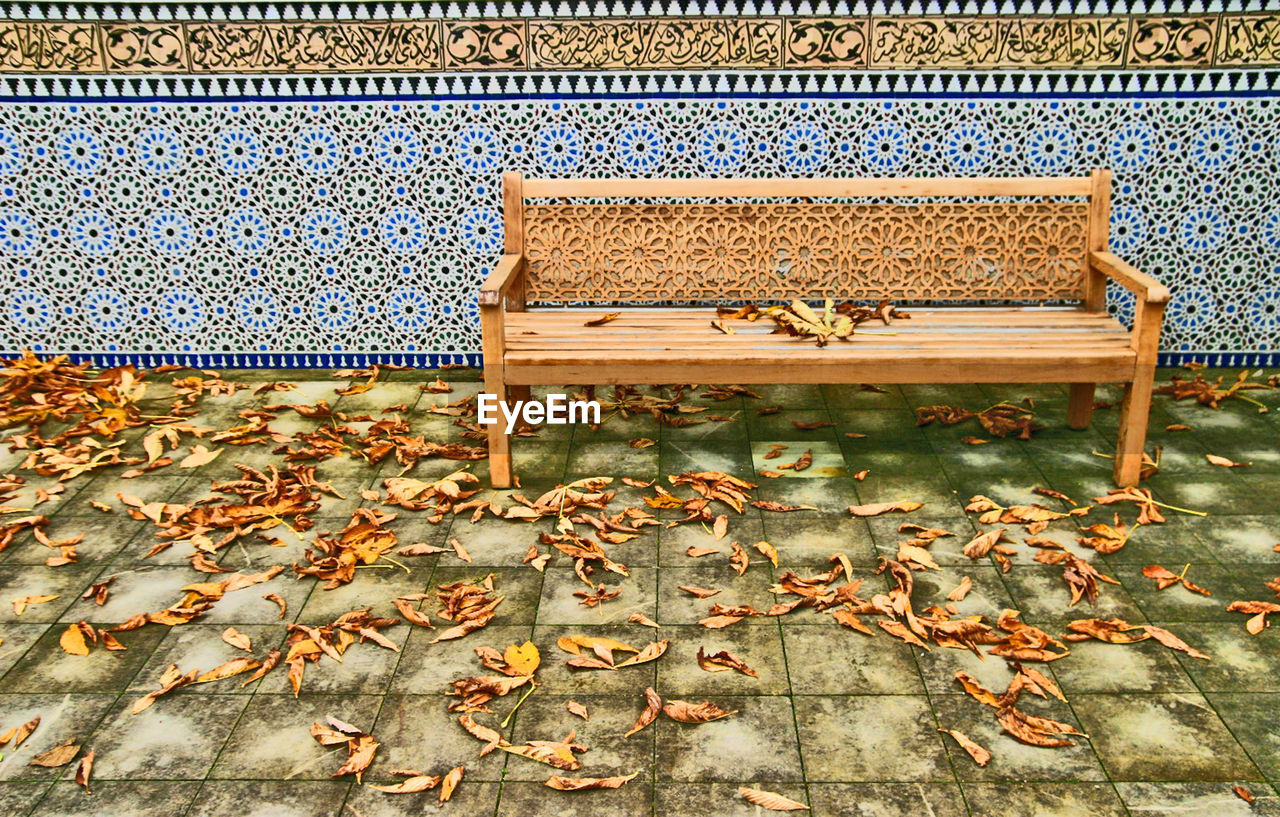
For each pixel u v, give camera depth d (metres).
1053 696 2.22
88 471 3.31
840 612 2.50
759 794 1.95
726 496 3.05
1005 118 3.79
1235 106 3.74
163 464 3.36
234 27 3.73
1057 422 3.63
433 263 4.07
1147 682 2.27
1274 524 2.91
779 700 2.22
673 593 2.62
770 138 3.85
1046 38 3.67
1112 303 4.02
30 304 4.10
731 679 2.29
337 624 2.47
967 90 3.75
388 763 2.06
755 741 2.10
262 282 4.10
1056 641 2.40
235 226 4.02
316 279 4.10
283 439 3.52
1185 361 4.09
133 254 4.05
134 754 2.08
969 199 3.89
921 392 3.90
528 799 1.97
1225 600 2.56
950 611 2.53
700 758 2.06
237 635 2.45
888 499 3.09
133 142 3.89
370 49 3.76
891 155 3.85
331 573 2.72
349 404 3.85
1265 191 3.84
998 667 2.32
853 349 3.09
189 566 2.77
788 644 2.41
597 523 2.91
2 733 2.13
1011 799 1.95
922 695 2.23
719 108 3.81
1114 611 2.52
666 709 2.18
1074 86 3.73
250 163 3.92
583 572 2.67
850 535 2.89
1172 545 2.81
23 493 3.17
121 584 2.68
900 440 3.50
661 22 3.70
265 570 2.75
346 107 3.85
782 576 2.66
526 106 3.83
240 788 2.00
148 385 4.03
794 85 3.76
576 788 1.98
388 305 4.12
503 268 3.24
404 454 3.36
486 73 3.79
